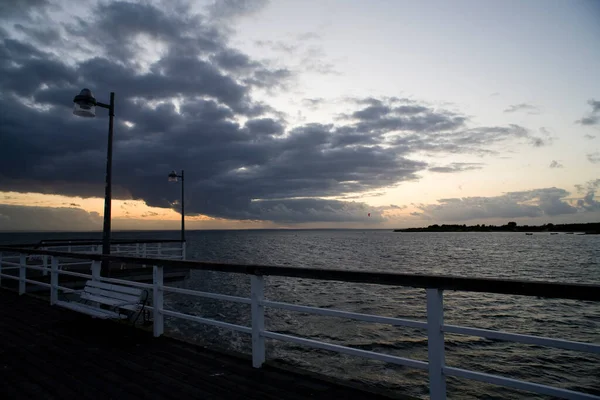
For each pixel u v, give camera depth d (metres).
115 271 16.41
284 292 21.88
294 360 10.09
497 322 15.61
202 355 4.74
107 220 10.64
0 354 4.91
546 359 10.75
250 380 3.91
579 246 91.56
